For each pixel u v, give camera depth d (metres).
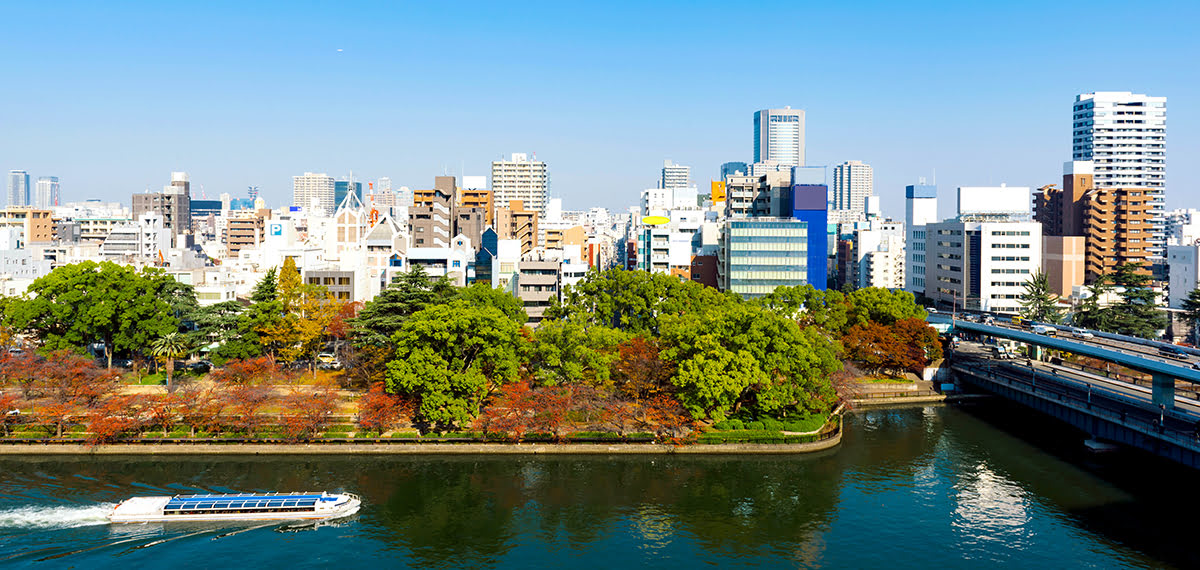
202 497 97.38
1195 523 96.25
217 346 154.88
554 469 114.56
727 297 182.25
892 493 106.00
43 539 88.56
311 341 146.62
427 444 120.12
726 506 101.38
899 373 172.88
